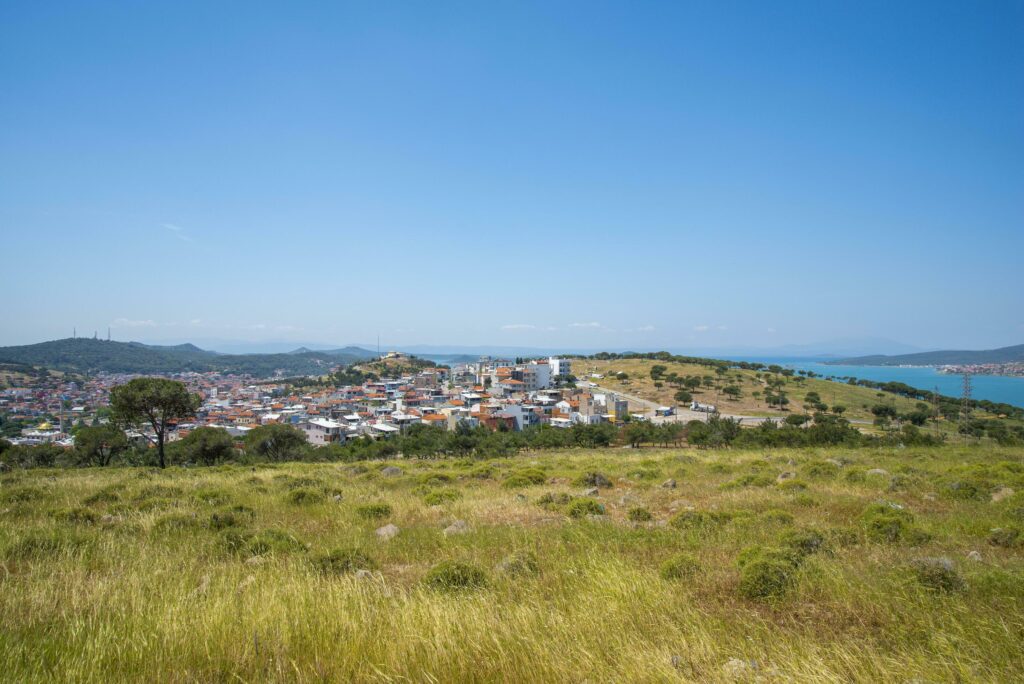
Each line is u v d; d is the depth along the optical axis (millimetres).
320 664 4812
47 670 4777
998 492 14812
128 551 9734
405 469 28953
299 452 61094
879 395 139875
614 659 4918
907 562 7820
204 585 7602
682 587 7309
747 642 5410
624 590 6992
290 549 10062
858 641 5344
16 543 9516
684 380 151125
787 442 55688
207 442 55250
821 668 4551
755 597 6895
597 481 19688
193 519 12656
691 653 5004
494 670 4750
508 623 5727
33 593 6945
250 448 59438
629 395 145875
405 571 9070
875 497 14977
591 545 9883
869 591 6715
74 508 13516
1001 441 47906
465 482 21188
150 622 5918
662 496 16781
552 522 12328
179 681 4660
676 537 10508
